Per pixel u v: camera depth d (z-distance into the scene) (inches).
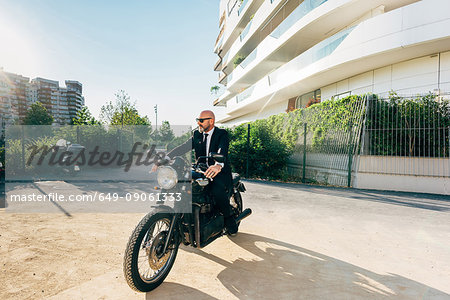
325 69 515.5
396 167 319.0
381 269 115.9
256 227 170.1
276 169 436.5
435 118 308.2
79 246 131.3
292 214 201.9
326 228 170.1
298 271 112.7
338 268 116.0
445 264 121.5
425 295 95.9
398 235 158.7
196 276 107.3
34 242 134.4
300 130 426.6
